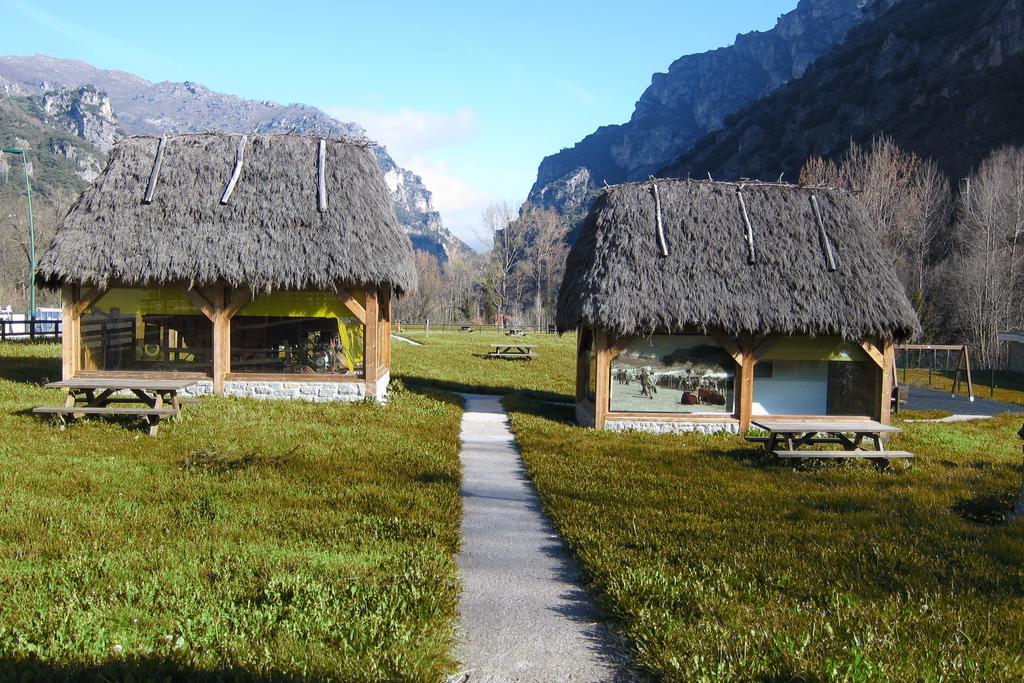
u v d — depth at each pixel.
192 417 14.20
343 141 19.20
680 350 17.17
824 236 17.67
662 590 6.05
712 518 8.88
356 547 7.23
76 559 6.29
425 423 15.61
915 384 34.53
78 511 7.85
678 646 5.04
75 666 4.41
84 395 16.41
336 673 4.46
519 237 84.44
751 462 13.16
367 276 17.03
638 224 17.41
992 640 5.37
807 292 16.73
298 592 5.67
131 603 5.44
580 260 18.39
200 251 16.70
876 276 17.34
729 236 17.44
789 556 7.27
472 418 17.70
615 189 18.28
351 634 4.98
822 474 12.41
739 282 16.73
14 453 10.62
